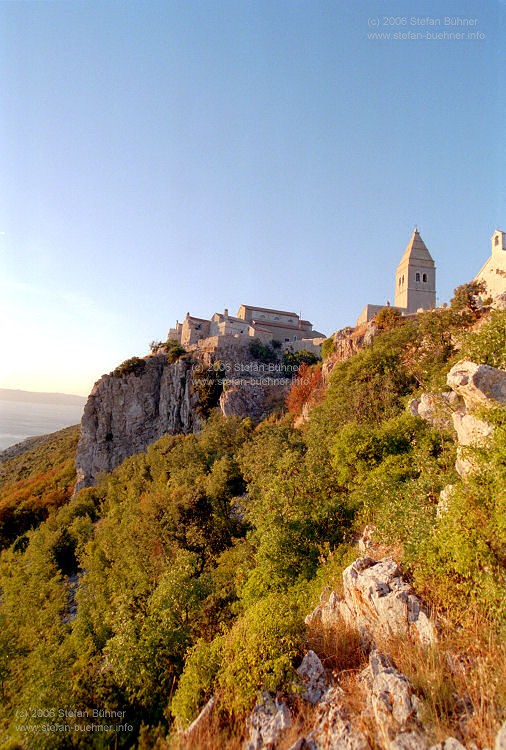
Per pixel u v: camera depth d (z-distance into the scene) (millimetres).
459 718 5445
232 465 35969
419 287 66438
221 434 51938
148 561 26719
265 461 28953
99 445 81438
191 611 14891
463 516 7605
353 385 30125
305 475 18438
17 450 135750
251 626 8586
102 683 13094
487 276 50125
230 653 8492
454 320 34156
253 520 18016
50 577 39219
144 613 16312
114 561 32625
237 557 20984
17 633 27516
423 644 6887
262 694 7000
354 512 15320
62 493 77812
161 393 84438
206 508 29906
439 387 20125
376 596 8023
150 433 83250
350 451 16844
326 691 6805
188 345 92438
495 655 6016
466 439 11469
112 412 83625
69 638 21797
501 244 48812
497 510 7043
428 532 8633
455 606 7199
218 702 7641
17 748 11688
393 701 5824
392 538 10258
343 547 13516
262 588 14031
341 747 5656
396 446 16469
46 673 14570
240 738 6711
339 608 9289
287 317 104000
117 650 13211
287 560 14109
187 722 8078
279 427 42969
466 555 7105
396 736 5352
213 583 17422
